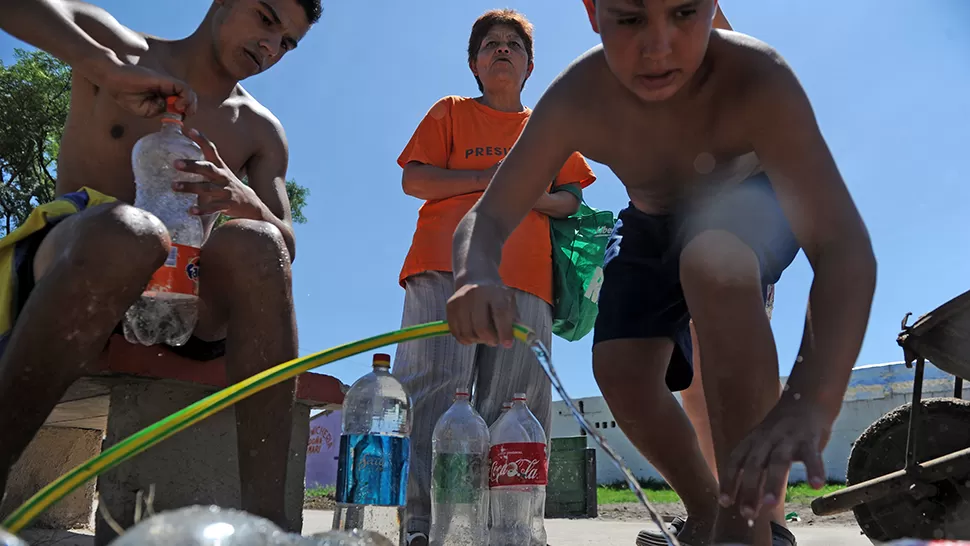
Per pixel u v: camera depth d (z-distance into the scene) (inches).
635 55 65.6
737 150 74.6
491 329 59.2
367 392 103.9
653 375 92.0
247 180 104.7
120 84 79.9
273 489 69.8
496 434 104.6
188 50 97.4
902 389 640.4
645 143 78.2
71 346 61.1
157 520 36.0
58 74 568.4
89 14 92.0
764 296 77.4
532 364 113.3
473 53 132.2
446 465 103.0
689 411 103.3
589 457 303.9
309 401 111.8
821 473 50.4
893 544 42.0
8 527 43.4
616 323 93.5
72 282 60.5
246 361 71.1
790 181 66.5
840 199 64.1
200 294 79.1
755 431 54.7
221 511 38.4
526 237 114.7
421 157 122.0
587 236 125.0
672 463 92.3
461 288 61.9
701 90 72.4
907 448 113.3
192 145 89.3
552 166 78.2
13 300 72.1
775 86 67.6
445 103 125.4
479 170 117.7
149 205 86.5
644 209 92.1
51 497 44.9
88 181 90.3
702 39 65.2
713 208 79.0
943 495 112.9
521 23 129.4
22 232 74.9
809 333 60.1
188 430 98.3
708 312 68.3
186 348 89.3
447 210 115.9
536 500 109.6
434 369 109.5
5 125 544.7
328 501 343.6
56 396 60.9
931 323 110.8
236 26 94.8
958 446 114.5
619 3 64.3
